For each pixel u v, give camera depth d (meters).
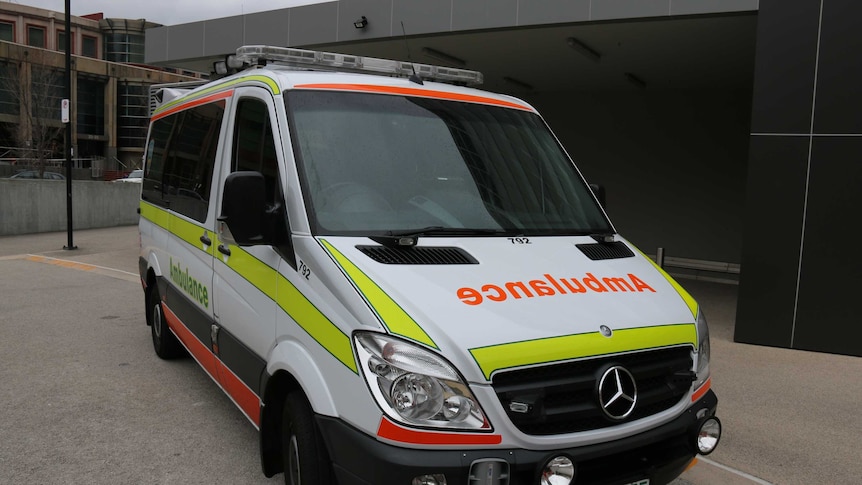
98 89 55.62
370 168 3.52
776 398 5.81
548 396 2.71
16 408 5.05
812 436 4.99
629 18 8.77
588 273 3.33
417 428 2.54
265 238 3.30
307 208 3.24
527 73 12.98
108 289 10.03
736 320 7.70
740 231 13.12
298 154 3.40
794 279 7.42
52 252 13.95
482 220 3.58
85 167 51.06
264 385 3.43
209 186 4.52
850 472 4.40
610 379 2.79
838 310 7.27
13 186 16.83
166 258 5.71
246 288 3.77
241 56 4.43
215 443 4.48
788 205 7.39
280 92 3.67
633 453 2.92
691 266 13.33
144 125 57.41
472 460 2.54
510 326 2.74
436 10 10.16
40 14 64.12
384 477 2.54
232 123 4.23
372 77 4.11
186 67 14.95
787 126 7.35
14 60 46.34
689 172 13.62
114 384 5.64
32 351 6.60
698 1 8.36
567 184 4.21
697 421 3.12
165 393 5.44
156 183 6.27
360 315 2.75
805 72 7.25
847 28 7.07
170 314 5.70
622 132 14.34
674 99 13.68
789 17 7.29
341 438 2.72
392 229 3.30
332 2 11.27
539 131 4.45
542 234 3.69
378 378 2.63
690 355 3.19
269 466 3.52
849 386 6.17
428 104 4.02
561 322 2.85
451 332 2.65
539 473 2.59
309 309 3.06
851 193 7.15
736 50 10.40
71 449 4.34
